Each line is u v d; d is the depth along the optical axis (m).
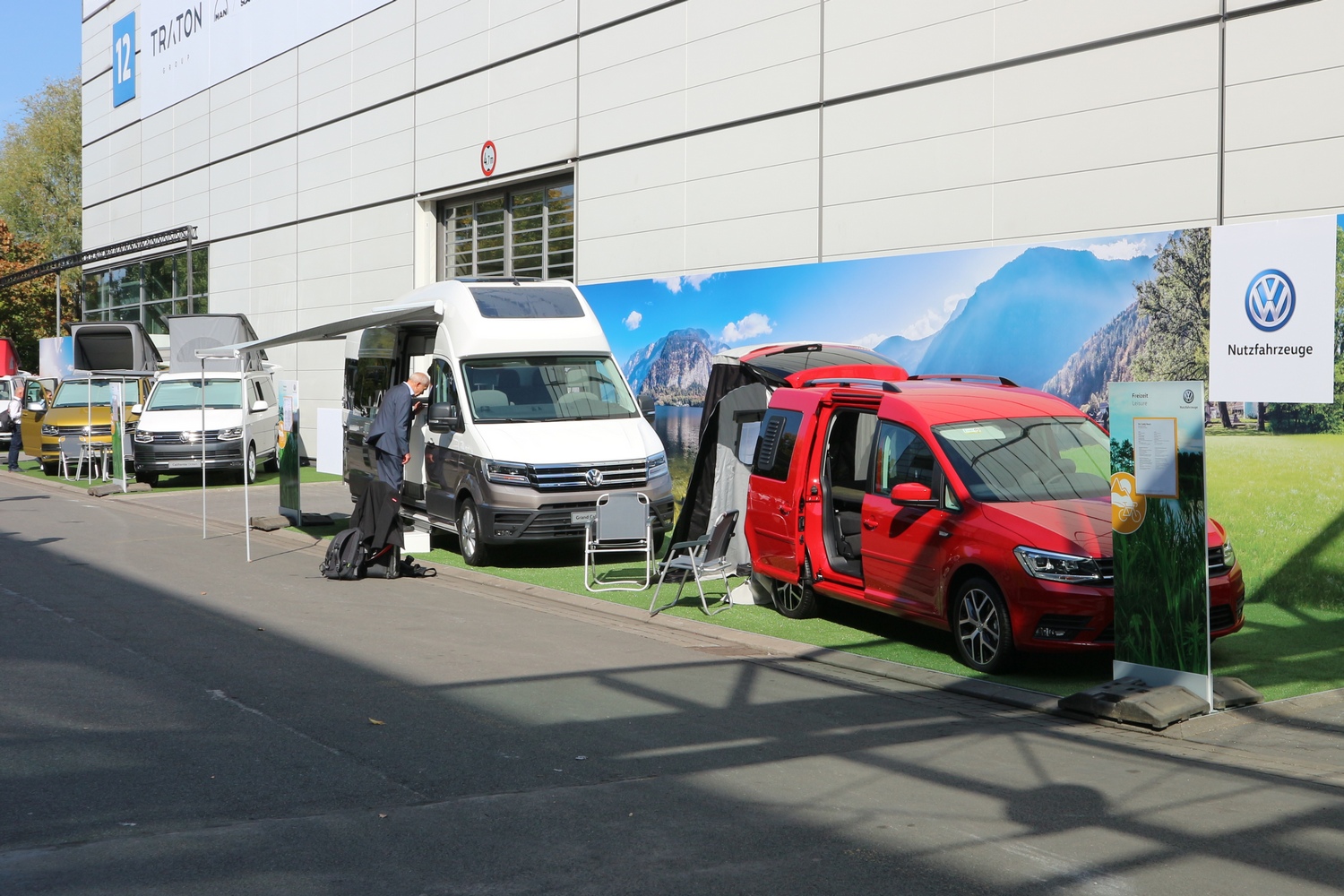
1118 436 7.24
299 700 6.86
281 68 29.41
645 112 18.52
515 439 12.50
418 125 24.36
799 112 15.87
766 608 10.55
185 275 35.09
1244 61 11.24
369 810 5.00
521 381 13.25
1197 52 11.59
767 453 10.30
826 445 9.74
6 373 41.00
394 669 7.72
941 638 9.19
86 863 4.35
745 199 16.75
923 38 14.18
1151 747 6.31
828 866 4.46
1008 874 4.40
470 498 12.70
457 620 9.63
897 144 14.53
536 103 20.98
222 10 32.09
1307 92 10.80
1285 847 4.75
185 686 7.12
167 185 35.97
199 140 33.84
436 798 5.17
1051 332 12.28
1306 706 7.18
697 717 6.72
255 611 9.78
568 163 20.25
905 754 6.05
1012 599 7.64
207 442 22.11
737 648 8.91
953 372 13.30
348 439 17.20
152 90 36.66
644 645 8.84
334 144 27.36
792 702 7.18
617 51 19.06
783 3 16.05
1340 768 5.96
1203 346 10.93
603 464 12.36
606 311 18.80
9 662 7.66
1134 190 12.11
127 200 38.97
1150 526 7.10
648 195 18.52
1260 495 10.48
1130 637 7.21
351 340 17.66
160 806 5.01
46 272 43.09
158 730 6.17
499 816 4.95
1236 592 7.84
